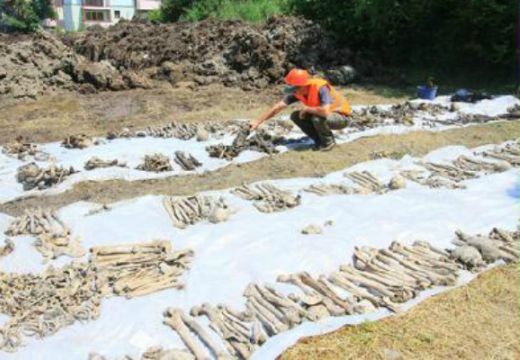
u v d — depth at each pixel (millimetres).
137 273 5301
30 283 5121
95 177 8156
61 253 5711
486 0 15930
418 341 4500
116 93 14789
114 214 6605
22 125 11609
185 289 5137
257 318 4676
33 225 6250
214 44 17312
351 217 6660
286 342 4363
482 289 5227
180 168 8703
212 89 15367
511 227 6461
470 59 18000
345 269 5445
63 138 10578
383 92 15367
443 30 18125
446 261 5648
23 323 4551
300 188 7730
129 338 4457
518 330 4656
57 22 44500
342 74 16312
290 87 9430
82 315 4676
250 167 8758
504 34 16500
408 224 6461
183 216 6605
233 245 5938
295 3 20547
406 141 10102
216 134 10539
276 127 11070
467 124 11445
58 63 15195
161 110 13008
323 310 4773
